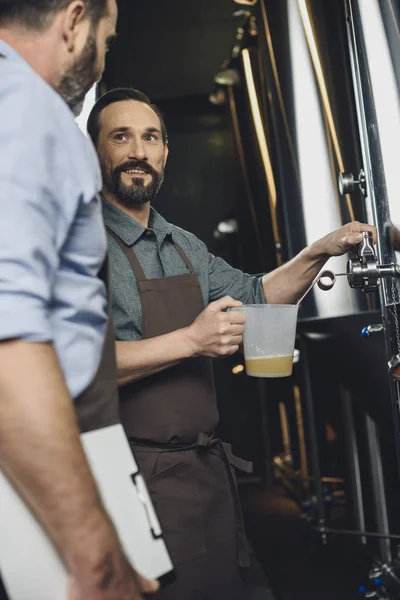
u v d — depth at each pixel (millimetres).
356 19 1536
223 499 1667
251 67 3748
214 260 1964
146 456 1620
